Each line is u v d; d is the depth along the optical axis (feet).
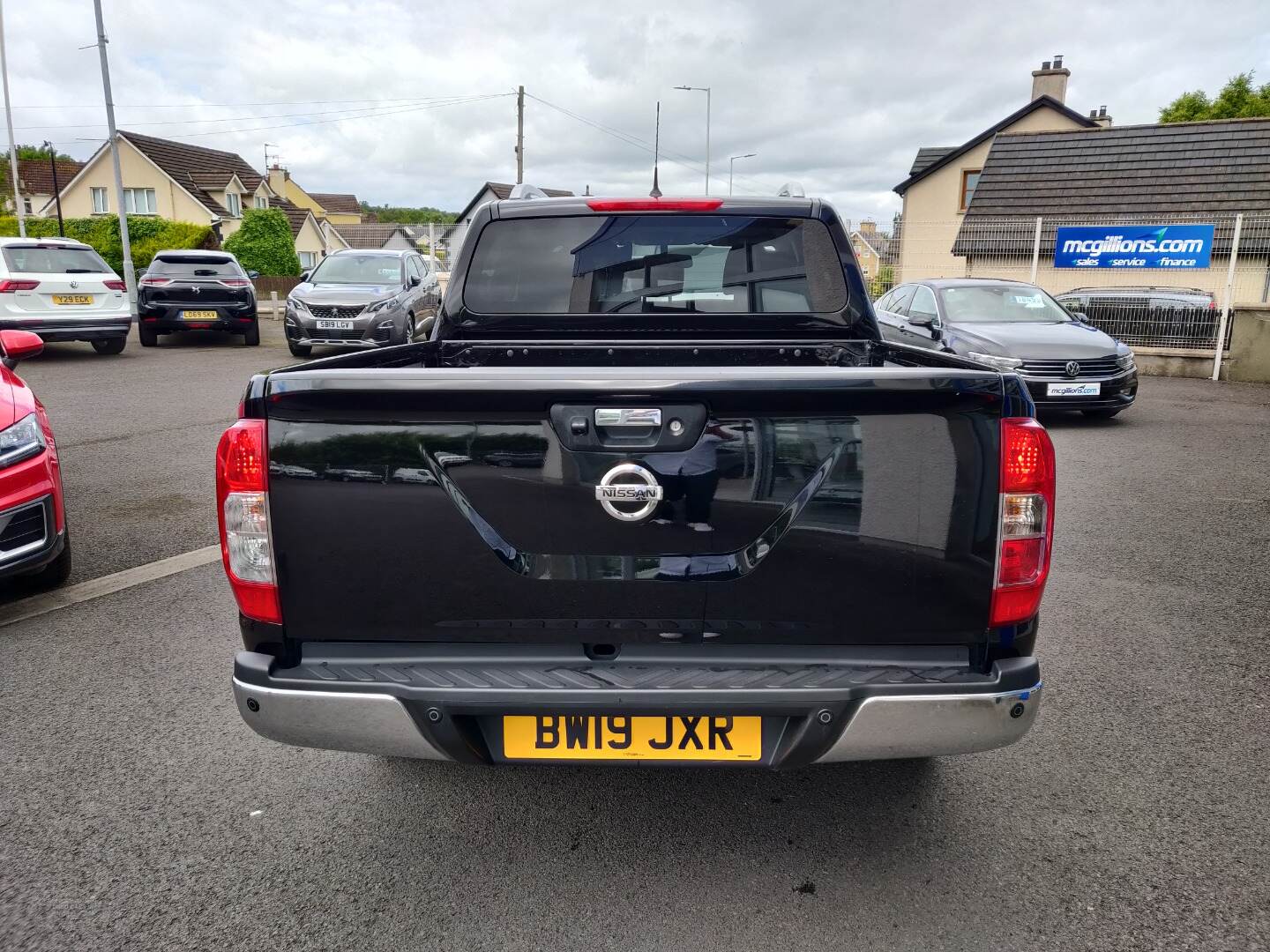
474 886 8.05
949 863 8.34
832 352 11.62
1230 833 8.79
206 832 8.89
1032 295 37.42
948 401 6.80
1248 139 79.30
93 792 9.59
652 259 11.76
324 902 7.85
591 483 6.90
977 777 9.87
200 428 30.45
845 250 11.63
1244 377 46.78
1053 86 111.96
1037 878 8.11
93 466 25.17
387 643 7.26
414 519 7.00
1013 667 6.97
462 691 6.89
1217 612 14.88
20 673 12.55
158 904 7.84
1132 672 12.57
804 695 6.81
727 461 6.87
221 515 7.16
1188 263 49.96
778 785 9.74
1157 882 8.03
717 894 7.92
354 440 6.94
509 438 6.89
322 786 9.74
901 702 6.82
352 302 44.70
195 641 13.65
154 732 10.91
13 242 45.83
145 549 18.13
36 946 7.32
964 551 6.95
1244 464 26.73
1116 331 50.24
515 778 9.93
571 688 6.89
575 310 11.87
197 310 53.16
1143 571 16.94
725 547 6.97
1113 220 53.06
